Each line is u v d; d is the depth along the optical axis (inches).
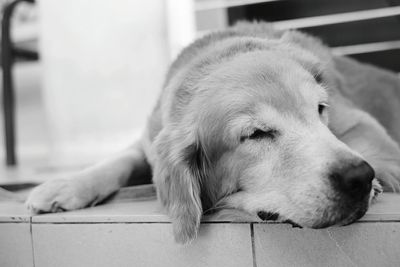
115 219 22.9
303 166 21.5
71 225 23.5
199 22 57.7
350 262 20.5
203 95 24.6
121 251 23.0
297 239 21.0
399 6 49.1
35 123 85.7
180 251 22.4
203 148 24.4
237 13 57.5
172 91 26.5
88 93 56.9
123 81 56.2
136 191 27.8
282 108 23.0
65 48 56.6
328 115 26.7
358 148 27.4
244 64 24.7
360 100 36.3
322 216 20.5
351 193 19.9
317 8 56.0
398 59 54.4
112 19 55.6
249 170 23.3
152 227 22.6
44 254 24.1
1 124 84.0
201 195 25.0
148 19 55.6
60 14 56.2
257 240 21.5
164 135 24.7
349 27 55.4
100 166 28.4
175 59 30.8
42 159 64.4
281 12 57.1
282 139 22.6
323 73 27.7
